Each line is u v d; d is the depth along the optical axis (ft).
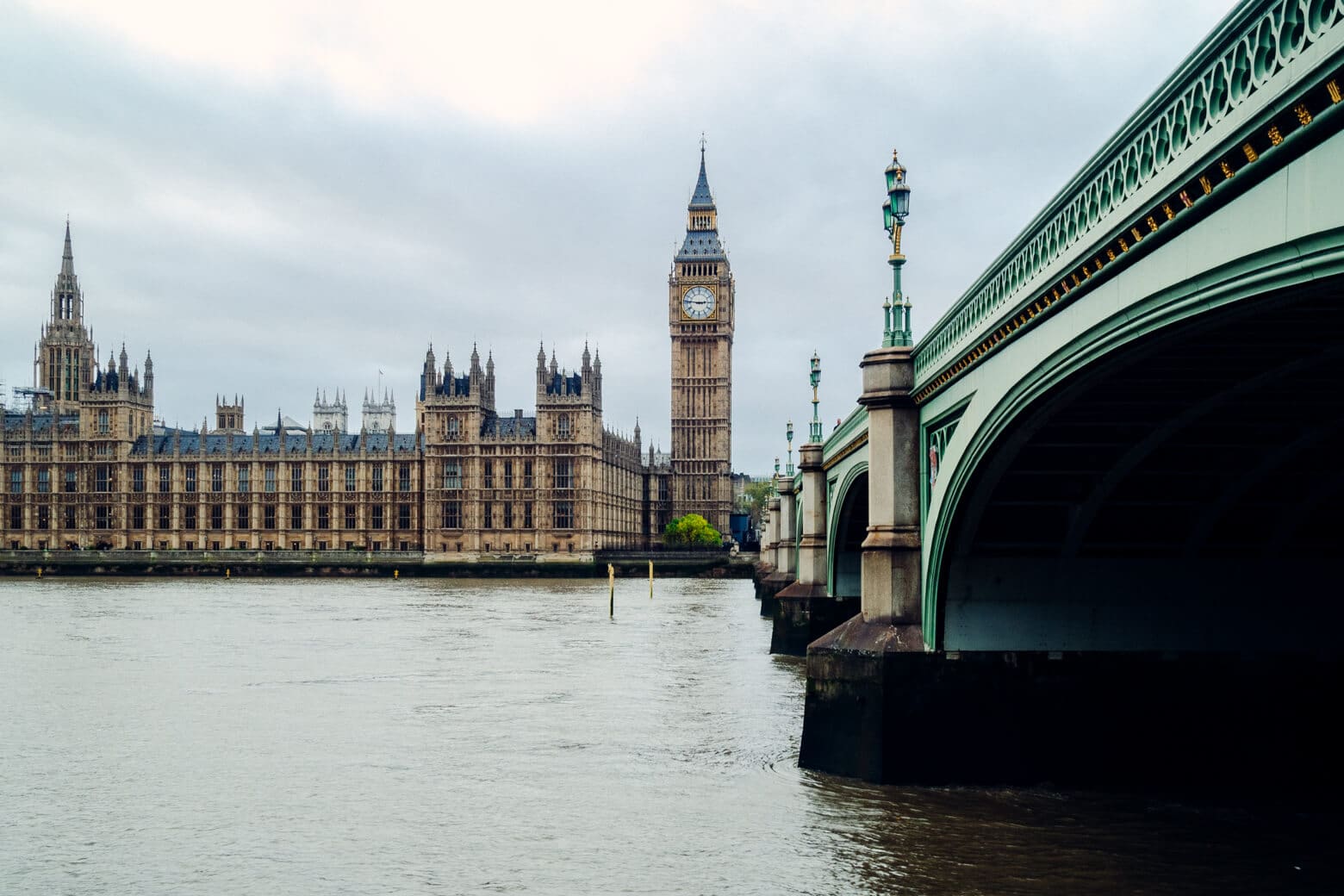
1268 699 100.48
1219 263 49.14
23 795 104.63
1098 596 100.99
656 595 424.05
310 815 97.66
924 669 100.07
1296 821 90.53
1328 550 100.58
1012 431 81.61
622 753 119.96
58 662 198.18
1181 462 88.28
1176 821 90.53
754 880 79.66
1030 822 90.12
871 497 108.88
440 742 126.62
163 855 87.25
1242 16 43.21
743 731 131.13
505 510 652.48
